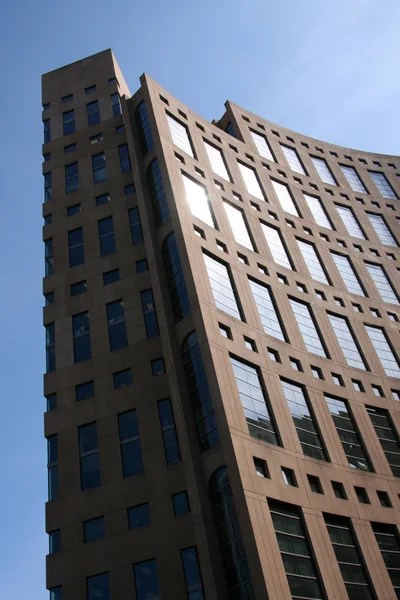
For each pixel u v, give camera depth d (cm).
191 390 4225
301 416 4588
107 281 5025
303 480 4122
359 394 5256
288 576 3494
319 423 4666
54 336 4847
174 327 4528
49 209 5638
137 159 5603
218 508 3728
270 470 3912
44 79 6750
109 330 4747
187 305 4528
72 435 4312
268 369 4591
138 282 4916
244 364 4428
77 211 5547
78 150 6012
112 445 4197
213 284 4734
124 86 6825
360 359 5666
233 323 4594
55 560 3853
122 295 4888
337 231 6969
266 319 5044
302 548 3747
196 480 3809
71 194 5672
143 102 5978
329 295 5994
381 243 7300
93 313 4869
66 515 4000
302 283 5822
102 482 4062
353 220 7388
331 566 3784
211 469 3831
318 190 7381
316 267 6231
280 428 4269
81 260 5216
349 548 4075
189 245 4781
